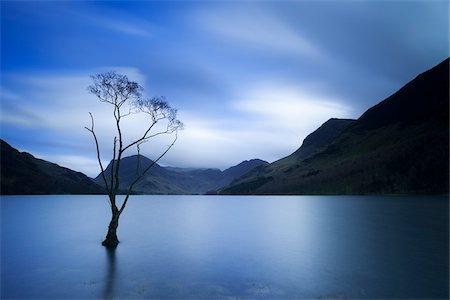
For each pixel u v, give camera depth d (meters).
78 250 31.92
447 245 32.44
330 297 17.83
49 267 24.83
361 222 54.97
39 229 49.28
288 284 20.28
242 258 28.16
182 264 25.89
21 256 29.08
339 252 30.14
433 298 17.38
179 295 18.36
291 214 77.38
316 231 45.19
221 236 41.66
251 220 64.62
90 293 18.69
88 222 60.28
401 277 21.30
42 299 17.75
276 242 36.59
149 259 27.78
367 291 18.67
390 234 40.03
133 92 34.16
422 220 55.88
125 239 39.25
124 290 19.17
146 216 75.81
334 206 101.81
